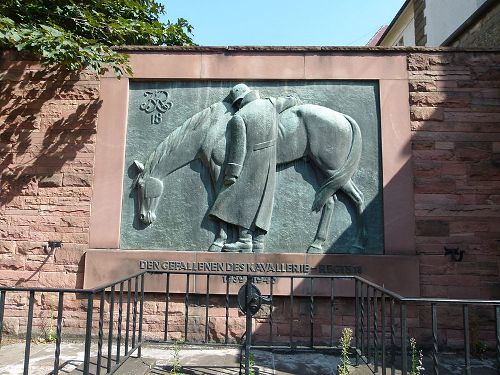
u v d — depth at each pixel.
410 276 5.94
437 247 6.04
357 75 6.43
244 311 4.32
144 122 6.51
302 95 6.47
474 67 6.38
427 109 6.32
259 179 6.21
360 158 6.28
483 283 5.96
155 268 6.08
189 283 6.04
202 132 6.40
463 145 6.24
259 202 6.18
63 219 6.27
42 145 6.45
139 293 6.07
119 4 8.80
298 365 5.01
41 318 6.10
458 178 6.18
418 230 6.08
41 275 6.18
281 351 5.50
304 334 5.96
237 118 6.30
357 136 6.29
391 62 6.44
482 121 6.28
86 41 6.14
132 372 4.53
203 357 5.30
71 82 6.55
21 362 5.05
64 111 6.50
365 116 6.38
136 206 6.33
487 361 5.57
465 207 6.11
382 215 6.15
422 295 5.94
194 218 6.26
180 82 6.58
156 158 6.38
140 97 6.57
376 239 6.11
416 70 6.41
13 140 6.46
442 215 6.10
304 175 6.28
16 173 6.39
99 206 6.28
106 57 6.07
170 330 6.02
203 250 6.18
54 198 6.32
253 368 4.84
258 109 6.34
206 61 6.52
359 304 5.58
